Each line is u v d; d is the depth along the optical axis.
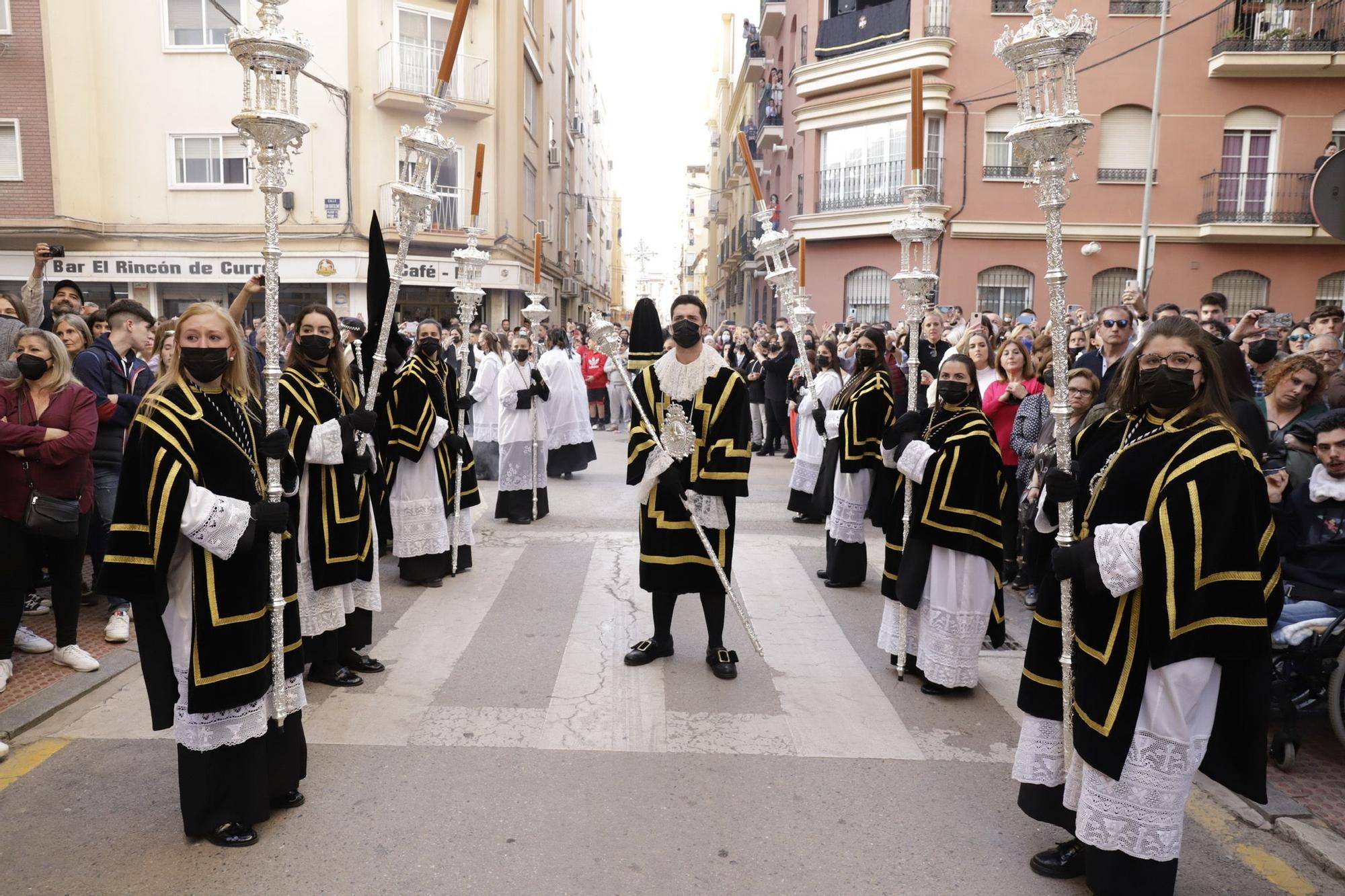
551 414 10.97
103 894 2.95
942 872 3.14
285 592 3.44
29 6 18.17
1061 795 3.07
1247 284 18.50
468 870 3.10
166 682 3.16
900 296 19.36
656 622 5.11
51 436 4.51
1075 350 7.73
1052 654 3.10
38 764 3.85
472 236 7.03
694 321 4.89
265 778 3.28
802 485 8.52
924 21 18.23
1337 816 3.57
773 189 27.00
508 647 5.29
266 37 3.14
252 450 3.33
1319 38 17.44
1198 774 3.98
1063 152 3.10
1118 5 17.72
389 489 6.39
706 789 3.68
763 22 25.80
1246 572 2.56
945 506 4.48
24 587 4.60
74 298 6.68
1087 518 2.90
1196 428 2.69
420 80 19.89
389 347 6.15
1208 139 17.97
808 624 5.80
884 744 4.12
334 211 19.44
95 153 19.17
